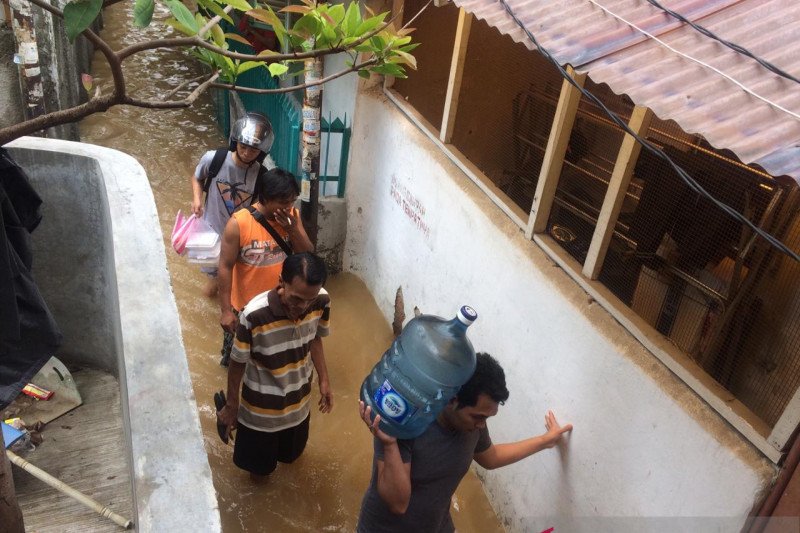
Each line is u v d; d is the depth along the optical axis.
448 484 2.38
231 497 3.53
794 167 1.53
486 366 2.20
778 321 2.26
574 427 2.94
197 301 5.07
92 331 3.52
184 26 1.37
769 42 2.00
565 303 2.99
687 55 2.03
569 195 3.21
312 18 1.57
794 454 1.95
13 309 2.19
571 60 2.16
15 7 4.29
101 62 10.03
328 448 3.97
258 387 3.11
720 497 2.16
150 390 2.09
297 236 3.67
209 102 9.20
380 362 2.25
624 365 2.61
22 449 3.01
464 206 3.90
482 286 3.74
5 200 2.34
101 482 2.93
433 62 4.41
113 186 3.09
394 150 4.84
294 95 6.19
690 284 2.61
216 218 4.34
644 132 2.55
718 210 2.48
